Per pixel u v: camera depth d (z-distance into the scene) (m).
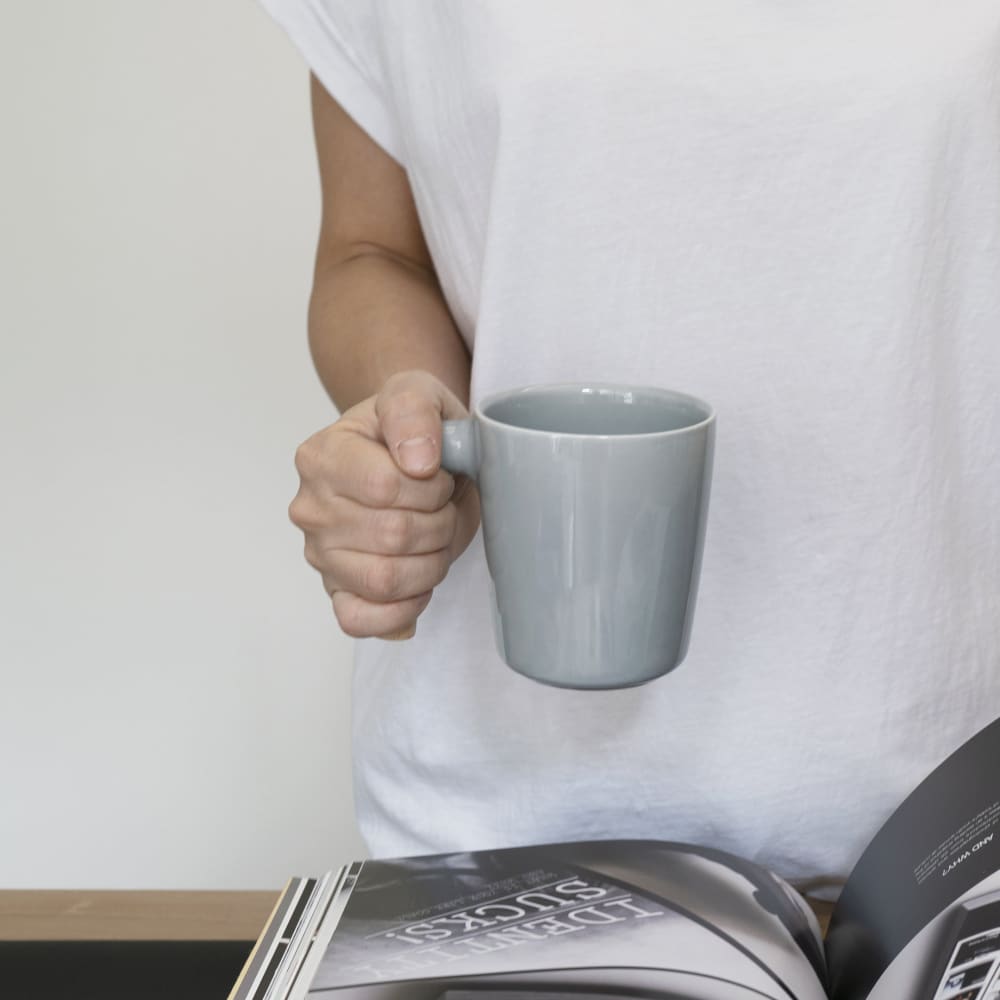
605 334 0.73
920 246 0.69
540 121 0.70
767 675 0.75
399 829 0.83
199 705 1.88
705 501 0.55
